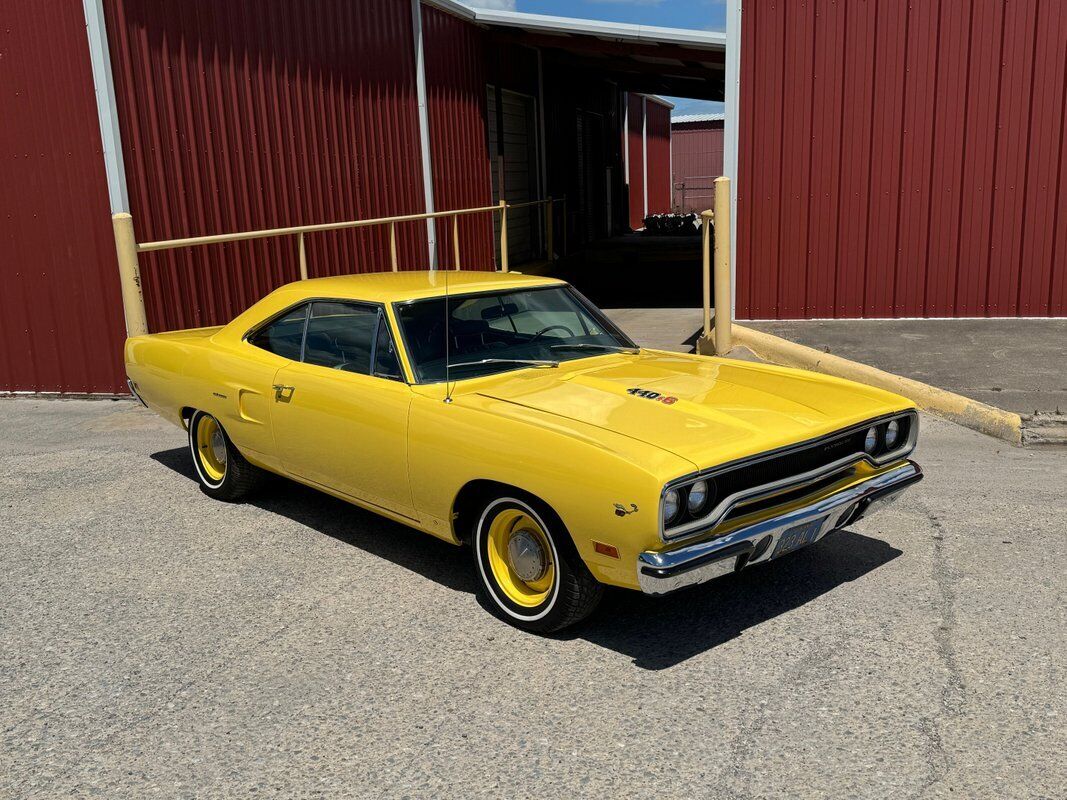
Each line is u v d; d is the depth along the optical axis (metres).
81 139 8.32
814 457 3.87
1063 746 3.04
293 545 5.08
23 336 9.12
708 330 9.99
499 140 15.70
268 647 3.91
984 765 2.95
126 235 7.90
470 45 14.38
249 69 9.63
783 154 10.39
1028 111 9.91
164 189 8.69
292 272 10.36
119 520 5.56
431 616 4.16
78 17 8.02
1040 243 10.17
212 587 4.54
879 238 10.41
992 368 8.10
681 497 3.39
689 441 3.57
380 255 11.97
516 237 16.92
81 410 8.62
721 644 3.82
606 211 23.14
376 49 11.73
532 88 17.33
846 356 8.69
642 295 16.44
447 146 13.68
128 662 3.81
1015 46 9.82
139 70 8.41
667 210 33.69
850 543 4.87
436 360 4.47
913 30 9.95
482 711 3.36
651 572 3.34
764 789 2.86
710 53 14.31
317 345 4.98
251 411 5.24
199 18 8.98
